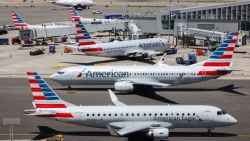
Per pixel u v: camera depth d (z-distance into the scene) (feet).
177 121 533.55
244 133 575.79
